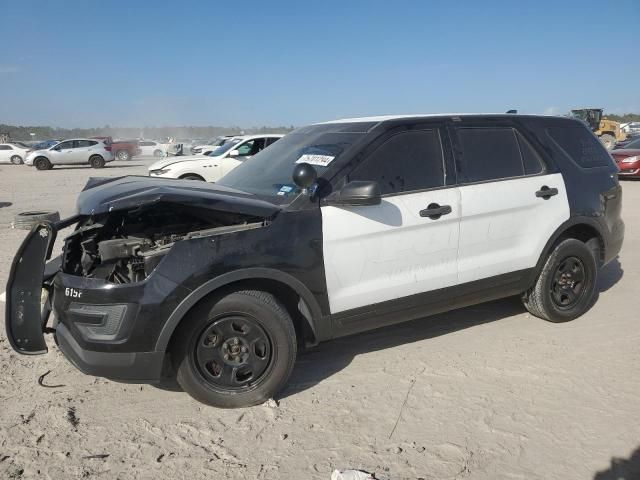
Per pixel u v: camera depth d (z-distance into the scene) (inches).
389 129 161.5
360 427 134.8
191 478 117.0
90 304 130.3
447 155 167.8
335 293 149.4
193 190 142.5
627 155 673.0
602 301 221.6
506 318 203.5
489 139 178.4
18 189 746.8
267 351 141.9
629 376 157.6
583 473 117.0
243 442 129.3
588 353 173.0
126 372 131.4
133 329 128.8
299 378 160.4
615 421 135.3
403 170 160.1
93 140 1272.1
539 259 184.9
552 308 192.5
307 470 119.0
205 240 134.5
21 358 173.8
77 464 121.7
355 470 116.7
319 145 167.0
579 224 193.3
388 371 163.3
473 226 169.3
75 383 158.2
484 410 141.3
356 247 150.3
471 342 182.7
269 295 142.2
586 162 198.8
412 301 161.6
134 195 131.0
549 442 127.5
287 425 136.0
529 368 163.6
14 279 135.6
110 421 138.6
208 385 139.1
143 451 126.3
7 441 129.8
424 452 124.5
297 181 140.1
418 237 159.5
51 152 1224.8
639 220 397.1
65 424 136.9
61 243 332.5
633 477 115.5
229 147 575.8
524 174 182.2
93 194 141.8
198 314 134.7
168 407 144.9
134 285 129.2
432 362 168.9
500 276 177.5
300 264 142.8
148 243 141.8
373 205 149.0
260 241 138.6
